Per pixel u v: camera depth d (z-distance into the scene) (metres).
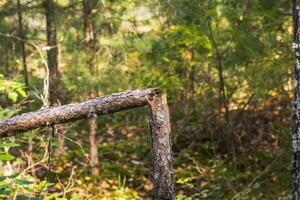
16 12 7.90
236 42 8.32
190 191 8.16
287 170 8.64
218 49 8.76
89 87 7.39
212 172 8.71
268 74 8.07
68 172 7.94
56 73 7.91
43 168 7.41
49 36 7.91
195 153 9.52
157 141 2.51
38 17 8.67
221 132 9.76
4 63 8.89
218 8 8.53
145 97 2.48
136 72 8.31
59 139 8.38
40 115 2.52
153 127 2.51
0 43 8.77
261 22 8.35
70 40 8.11
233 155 8.82
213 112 9.65
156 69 8.61
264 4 7.98
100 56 7.71
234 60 8.40
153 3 8.17
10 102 7.09
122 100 2.50
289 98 9.36
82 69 7.40
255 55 8.16
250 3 8.03
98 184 7.87
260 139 9.81
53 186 7.33
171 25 9.00
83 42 7.98
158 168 2.52
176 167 9.11
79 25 8.42
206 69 9.38
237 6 8.16
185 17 8.10
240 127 9.90
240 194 7.82
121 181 8.38
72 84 7.34
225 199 7.80
